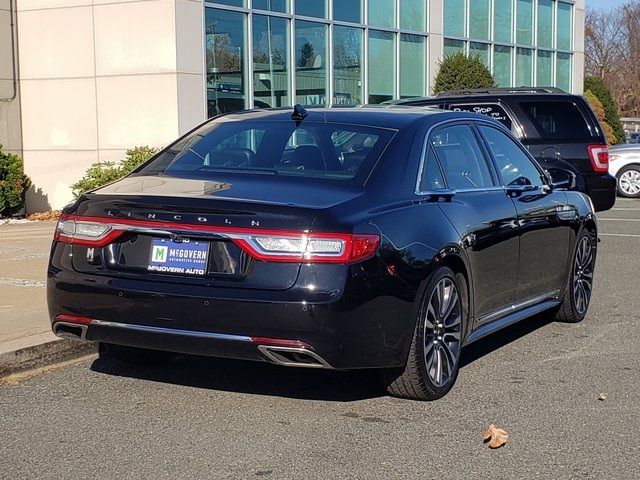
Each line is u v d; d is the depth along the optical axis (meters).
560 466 4.49
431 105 11.88
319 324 4.68
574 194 7.79
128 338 5.07
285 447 4.71
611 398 5.63
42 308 7.33
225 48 15.90
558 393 5.73
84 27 15.69
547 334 7.43
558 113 11.71
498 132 6.90
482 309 6.04
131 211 5.06
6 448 4.66
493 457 4.60
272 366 6.26
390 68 20.12
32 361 6.05
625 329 7.62
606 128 37.06
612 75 71.75
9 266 9.53
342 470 4.41
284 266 4.74
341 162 5.54
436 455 4.62
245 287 4.77
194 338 4.88
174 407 5.36
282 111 6.39
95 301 5.09
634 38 71.12
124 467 4.41
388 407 5.40
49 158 16.31
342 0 18.50
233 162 5.84
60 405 5.37
